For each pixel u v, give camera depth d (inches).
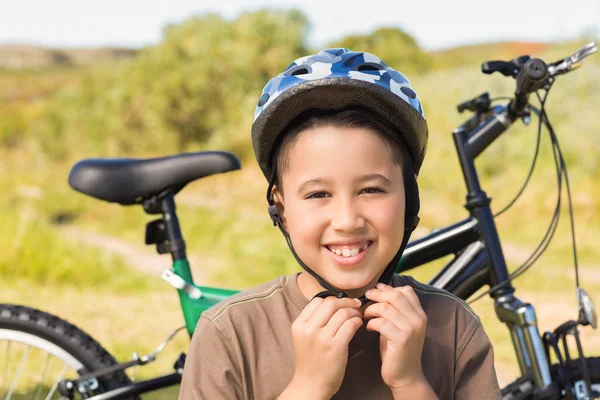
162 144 700.7
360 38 797.2
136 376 154.1
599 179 411.5
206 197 543.8
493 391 62.2
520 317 88.8
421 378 57.3
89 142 761.6
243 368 59.4
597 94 466.3
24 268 265.9
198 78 693.3
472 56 1594.5
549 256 318.3
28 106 1456.7
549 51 560.4
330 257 55.9
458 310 63.8
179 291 92.5
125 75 761.6
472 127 95.5
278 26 722.2
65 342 99.9
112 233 437.7
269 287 62.9
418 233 341.1
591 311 88.6
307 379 56.1
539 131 93.7
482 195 93.5
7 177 604.4
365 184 54.9
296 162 55.8
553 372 89.0
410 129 57.1
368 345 60.6
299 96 54.8
